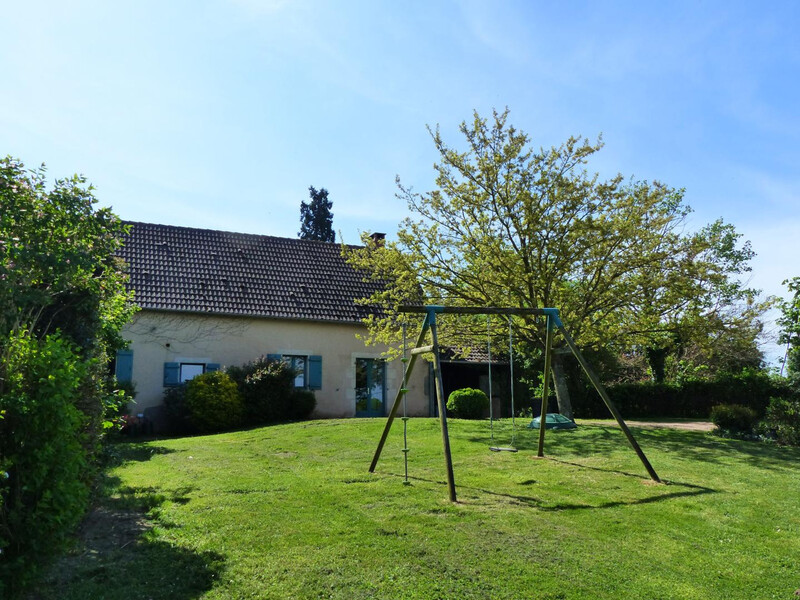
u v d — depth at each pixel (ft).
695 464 30.63
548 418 44.83
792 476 28.12
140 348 55.47
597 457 31.89
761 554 17.25
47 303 17.46
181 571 14.80
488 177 43.62
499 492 23.52
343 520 19.10
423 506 20.99
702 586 14.93
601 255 44.06
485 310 27.09
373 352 65.00
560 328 28.99
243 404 53.16
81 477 16.69
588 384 71.92
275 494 22.49
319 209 126.93
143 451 34.60
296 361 62.23
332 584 14.24
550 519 19.77
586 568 15.66
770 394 68.59
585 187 43.88
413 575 14.85
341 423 46.60
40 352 12.96
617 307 46.42
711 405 71.61
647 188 45.06
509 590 14.21
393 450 34.12
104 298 22.80
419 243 46.83
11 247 16.01
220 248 66.23
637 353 91.71
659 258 43.01
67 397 13.16
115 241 21.07
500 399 68.80
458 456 31.89
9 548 11.97
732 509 21.68
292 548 16.47
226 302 59.52
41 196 18.58
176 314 57.16
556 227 43.88
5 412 11.75
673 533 18.80
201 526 18.24
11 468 12.20
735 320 44.57
